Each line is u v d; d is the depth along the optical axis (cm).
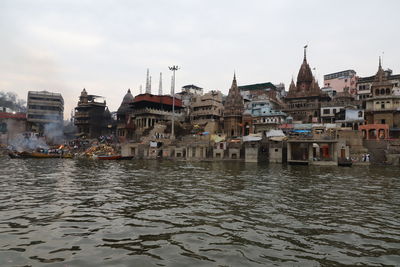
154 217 1255
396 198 1717
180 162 5391
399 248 906
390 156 4481
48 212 1329
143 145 6894
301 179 2639
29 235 1001
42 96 9931
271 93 9019
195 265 764
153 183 2334
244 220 1217
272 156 5094
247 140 5425
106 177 2741
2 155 7306
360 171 3491
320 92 7662
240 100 7694
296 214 1325
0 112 9975
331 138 4694
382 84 5919
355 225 1155
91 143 8731
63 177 2706
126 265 762
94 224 1144
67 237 985
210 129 7688
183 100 10344
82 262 777
